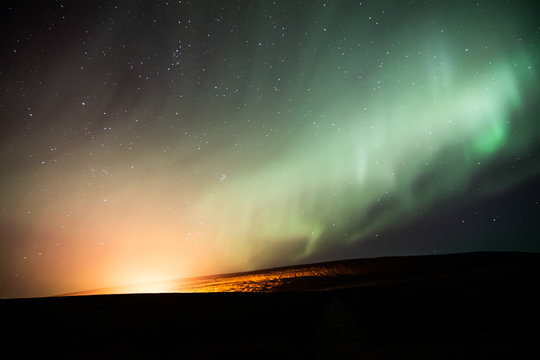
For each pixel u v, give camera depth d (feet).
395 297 25.32
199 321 21.35
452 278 33.47
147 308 27.04
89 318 23.77
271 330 17.99
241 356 13.64
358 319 19.21
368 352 12.96
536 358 10.89
